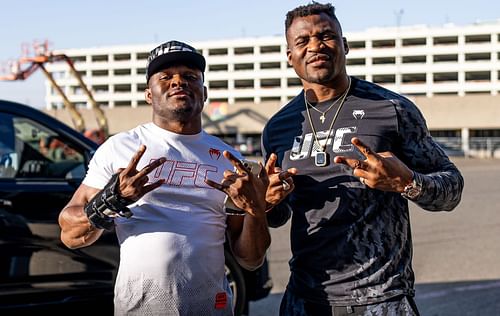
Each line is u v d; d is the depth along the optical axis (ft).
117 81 327.88
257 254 7.92
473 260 22.56
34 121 14.34
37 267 13.37
